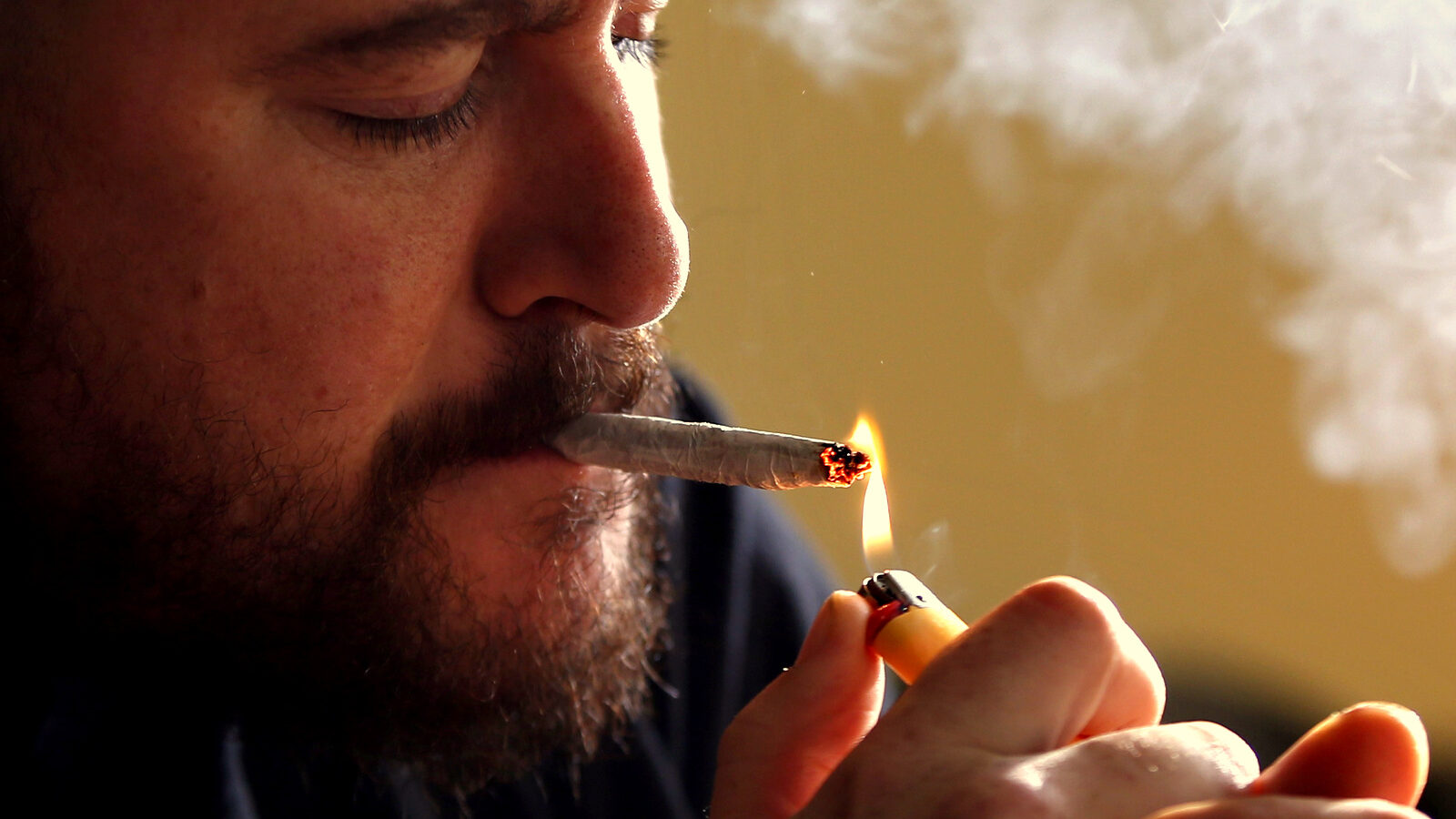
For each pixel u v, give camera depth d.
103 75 0.84
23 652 1.12
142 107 0.84
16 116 0.86
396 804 1.38
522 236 0.94
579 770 1.48
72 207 0.88
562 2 0.84
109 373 0.92
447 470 0.98
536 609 1.06
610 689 1.18
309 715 1.09
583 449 1.01
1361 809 0.61
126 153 0.85
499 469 1.00
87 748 1.16
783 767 0.87
